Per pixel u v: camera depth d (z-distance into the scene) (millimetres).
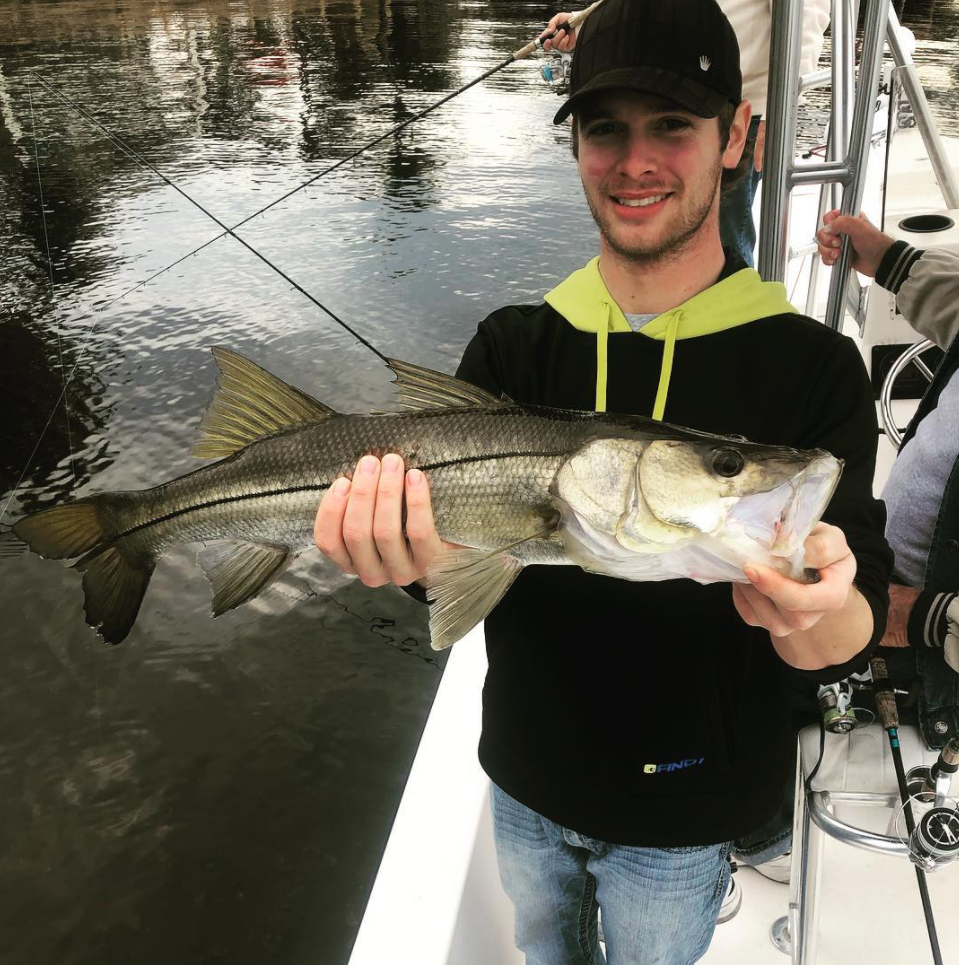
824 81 2988
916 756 1824
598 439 1293
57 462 7582
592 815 1516
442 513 1386
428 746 2199
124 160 15156
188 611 5910
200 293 10125
